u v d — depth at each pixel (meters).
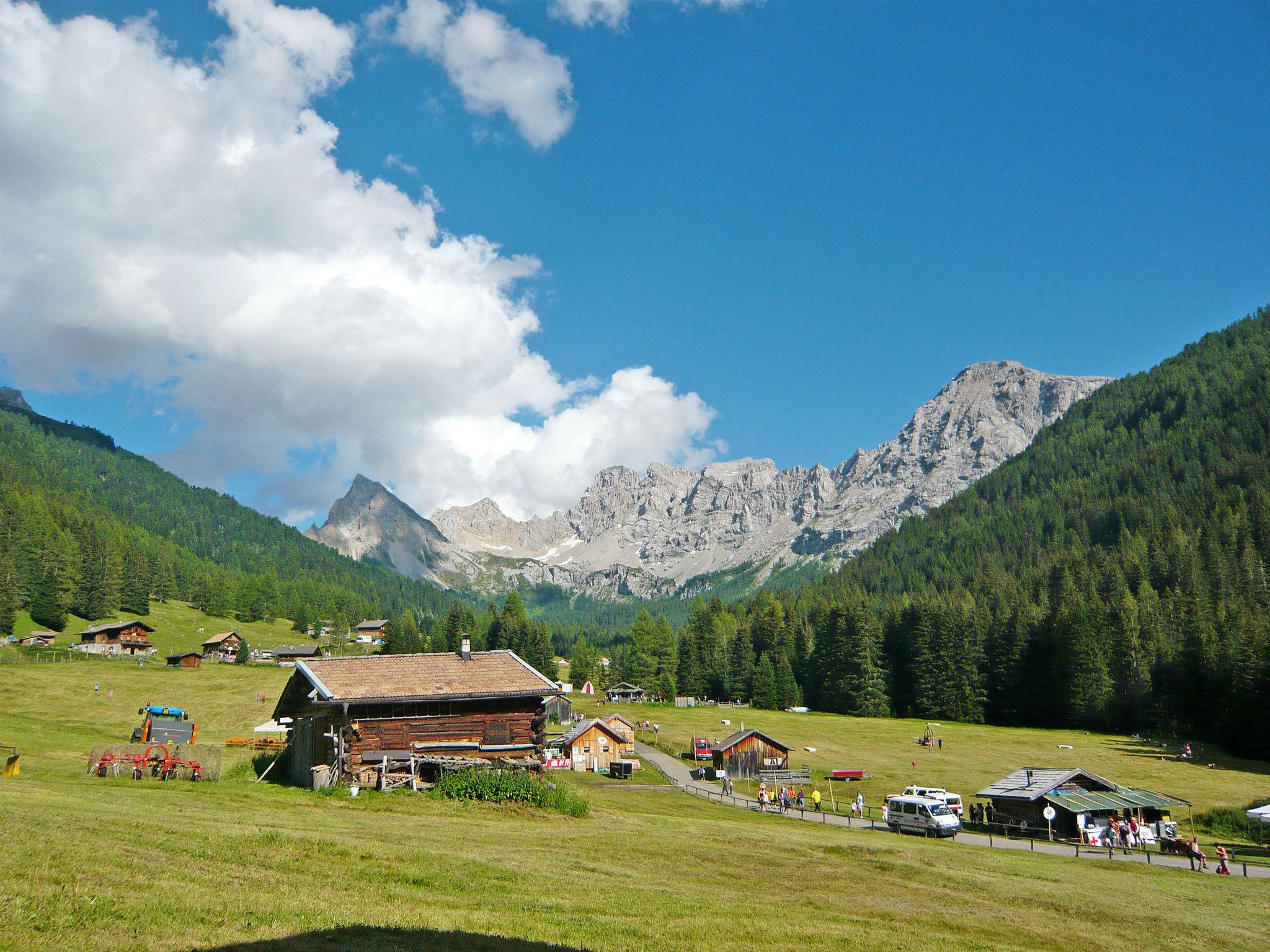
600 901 22.34
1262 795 83.62
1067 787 60.97
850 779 89.75
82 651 157.25
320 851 24.11
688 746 114.00
